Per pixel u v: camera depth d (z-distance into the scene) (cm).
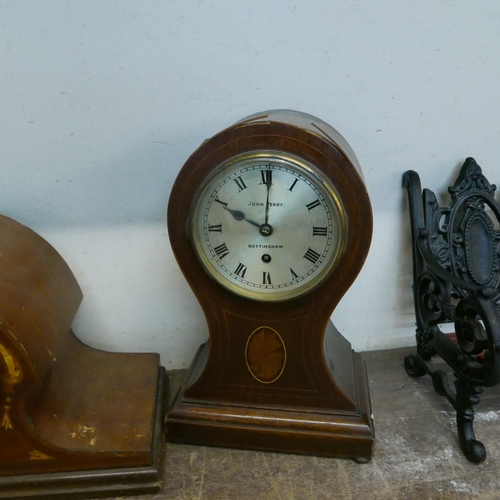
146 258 61
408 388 62
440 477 51
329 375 51
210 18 52
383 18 54
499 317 52
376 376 64
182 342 66
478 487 50
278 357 51
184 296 63
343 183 44
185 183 46
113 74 53
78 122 55
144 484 49
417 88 57
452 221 59
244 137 44
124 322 64
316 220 45
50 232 59
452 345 57
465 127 59
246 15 52
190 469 52
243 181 45
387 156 60
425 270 59
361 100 57
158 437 52
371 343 69
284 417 52
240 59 54
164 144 56
